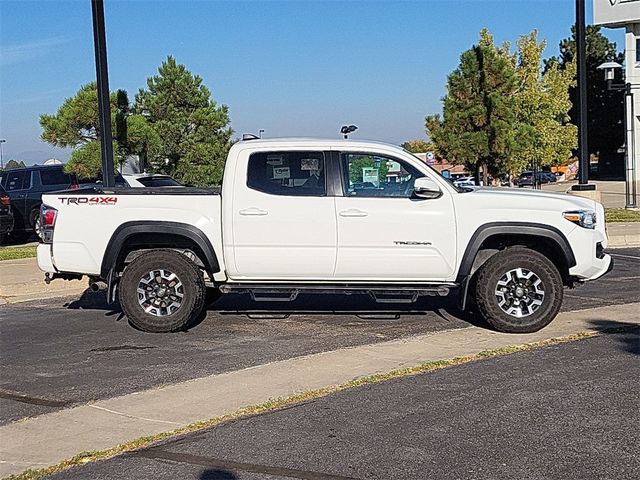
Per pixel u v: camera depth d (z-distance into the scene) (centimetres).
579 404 623
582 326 898
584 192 1991
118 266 942
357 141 913
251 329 937
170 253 922
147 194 919
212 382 716
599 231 902
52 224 920
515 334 876
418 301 1089
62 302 1184
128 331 943
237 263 904
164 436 581
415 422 593
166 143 2717
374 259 891
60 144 2111
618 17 4416
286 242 896
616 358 757
